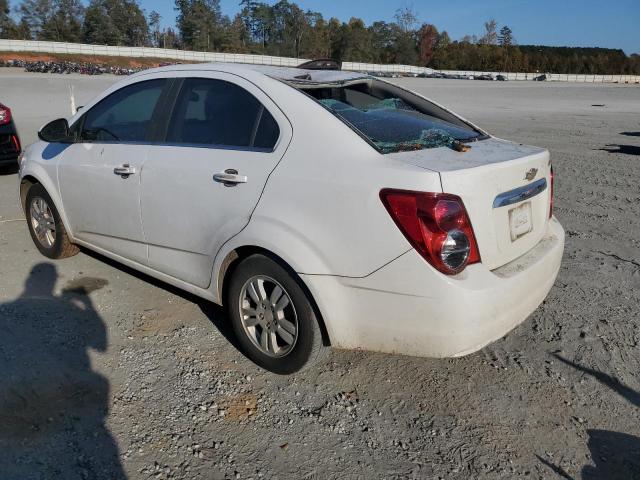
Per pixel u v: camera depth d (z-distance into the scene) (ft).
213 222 10.55
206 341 11.64
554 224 11.68
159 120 12.05
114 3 297.12
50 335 11.55
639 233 19.81
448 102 92.73
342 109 10.23
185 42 317.83
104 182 12.78
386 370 10.87
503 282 8.92
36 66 140.97
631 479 8.24
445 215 8.30
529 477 8.25
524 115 69.97
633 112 78.54
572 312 13.42
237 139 10.61
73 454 8.30
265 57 234.99
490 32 394.11
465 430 9.23
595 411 9.78
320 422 9.31
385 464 8.43
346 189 8.83
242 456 8.47
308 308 9.53
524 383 10.55
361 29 356.59
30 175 15.20
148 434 8.83
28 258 15.70
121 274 14.85
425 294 8.44
